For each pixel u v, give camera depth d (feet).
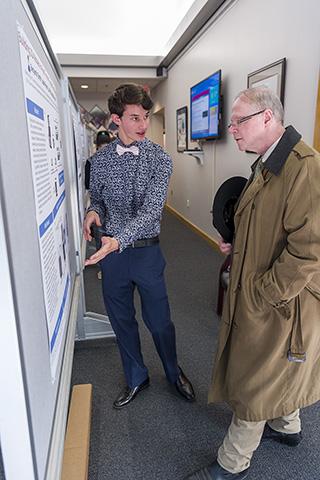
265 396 3.85
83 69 21.06
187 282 11.42
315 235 3.21
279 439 5.03
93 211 5.22
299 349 3.63
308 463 4.76
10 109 1.56
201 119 14.92
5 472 1.68
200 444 5.15
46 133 2.62
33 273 1.89
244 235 3.84
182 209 20.43
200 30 14.89
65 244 3.70
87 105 28.55
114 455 4.98
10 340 1.52
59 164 3.47
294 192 3.33
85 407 4.94
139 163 4.78
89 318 7.79
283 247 3.64
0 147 1.39
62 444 2.26
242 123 3.63
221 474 4.28
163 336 5.60
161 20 17.51
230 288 4.06
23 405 1.61
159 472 4.72
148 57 20.66
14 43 1.68
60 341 2.81
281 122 3.66
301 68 8.12
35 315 1.89
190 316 9.09
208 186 15.57
